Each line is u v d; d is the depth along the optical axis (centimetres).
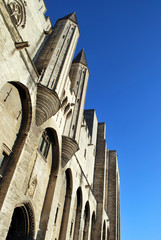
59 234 2023
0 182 1213
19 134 1409
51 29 2375
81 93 2675
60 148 2031
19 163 1299
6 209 1159
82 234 2694
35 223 1591
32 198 1567
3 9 1091
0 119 1204
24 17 1778
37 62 1886
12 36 1177
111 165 5591
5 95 1249
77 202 2627
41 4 2156
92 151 4022
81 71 2897
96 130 4794
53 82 1755
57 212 2030
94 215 3447
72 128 2328
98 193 3891
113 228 4581
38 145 1711
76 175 2494
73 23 2406
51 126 1834
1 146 1209
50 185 1883
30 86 1420
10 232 1510
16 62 1230
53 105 1608
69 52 2130
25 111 1456
